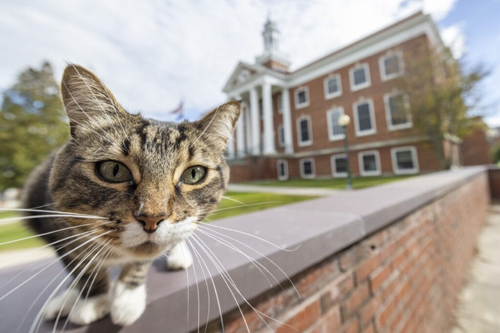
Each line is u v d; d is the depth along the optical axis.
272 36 23.42
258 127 18.28
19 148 12.06
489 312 3.02
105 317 0.64
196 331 0.75
